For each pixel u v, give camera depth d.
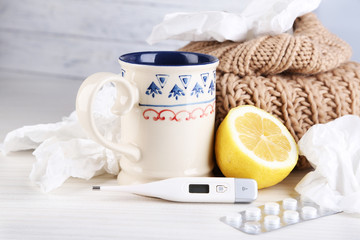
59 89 1.22
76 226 0.53
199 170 0.62
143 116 0.59
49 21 1.36
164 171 0.60
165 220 0.55
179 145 0.60
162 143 0.59
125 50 1.34
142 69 0.57
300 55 0.66
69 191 0.62
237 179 0.59
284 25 0.71
